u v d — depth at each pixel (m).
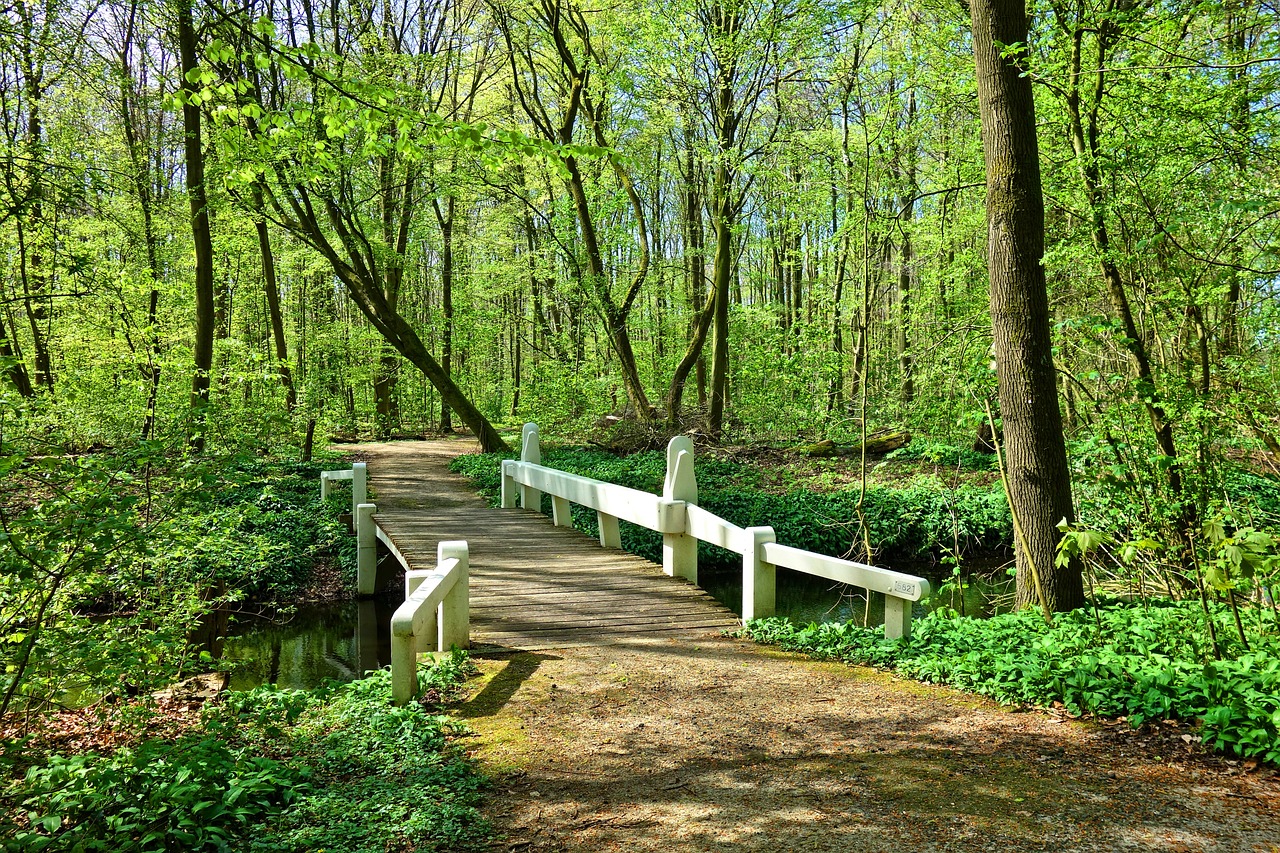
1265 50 8.04
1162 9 8.70
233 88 6.98
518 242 29.95
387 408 30.80
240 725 5.47
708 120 20.45
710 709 5.55
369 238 23.97
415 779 4.34
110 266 16.22
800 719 5.27
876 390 22.95
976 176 14.70
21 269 15.36
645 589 9.12
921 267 20.41
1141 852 3.29
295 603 13.38
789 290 31.86
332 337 29.34
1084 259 8.82
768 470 21.14
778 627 7.73
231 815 3.83
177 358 13.55
